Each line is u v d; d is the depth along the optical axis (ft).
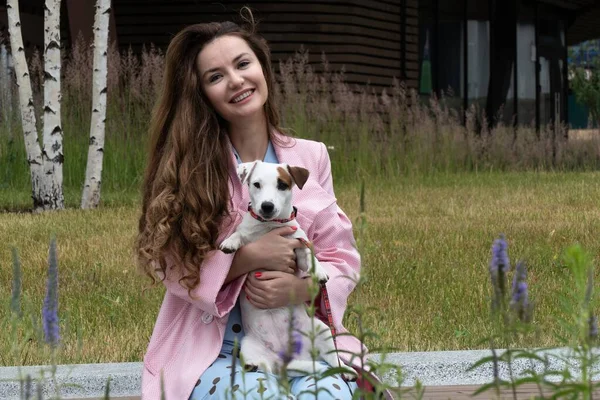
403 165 60.64
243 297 12.56
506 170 65.87
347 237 13.33
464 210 42.24
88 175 43.93
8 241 33.78
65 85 52.39
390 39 68.44
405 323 22.13
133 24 62.54
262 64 13.83
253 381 11.57
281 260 12.29
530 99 79.77
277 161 13.82
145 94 52.75
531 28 79.36
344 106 58.49
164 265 12.48
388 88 68.39
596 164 69.15
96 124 43.88
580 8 85.40
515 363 16.26
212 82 13.29
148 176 13.55
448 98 74.43
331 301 12.37
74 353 19.22
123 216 40.09
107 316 23.00
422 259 30.22
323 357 12.10
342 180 56.13
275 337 12.19
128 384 15.64
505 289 7.82
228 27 13.55
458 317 22.86
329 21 63.77
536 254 30.68
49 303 8.21
